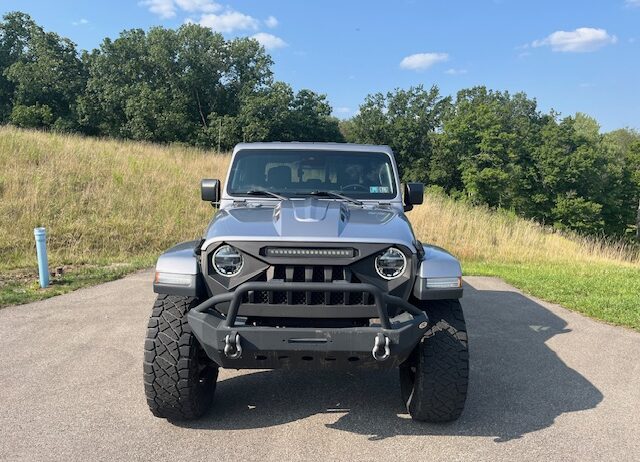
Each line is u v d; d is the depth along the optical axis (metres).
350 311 3.38
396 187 4.80
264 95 59.12
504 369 5.20
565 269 12.17
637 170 51.16
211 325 3.32
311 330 3.25
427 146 57.00
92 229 12.73
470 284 9.72
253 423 3.93
